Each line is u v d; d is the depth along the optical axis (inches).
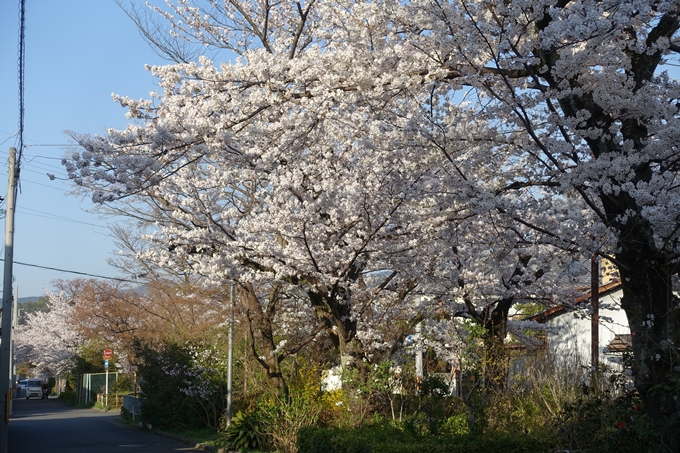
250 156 410.3
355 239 467.5
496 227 415.5
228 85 384.2
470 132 369.1
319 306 565.3
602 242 327.3
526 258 575.8
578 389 435.5
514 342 705.6
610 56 324.8
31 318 2279.8
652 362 302.2
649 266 306.8
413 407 520.7
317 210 440.1
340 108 392.5
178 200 504.4
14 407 1706.4
